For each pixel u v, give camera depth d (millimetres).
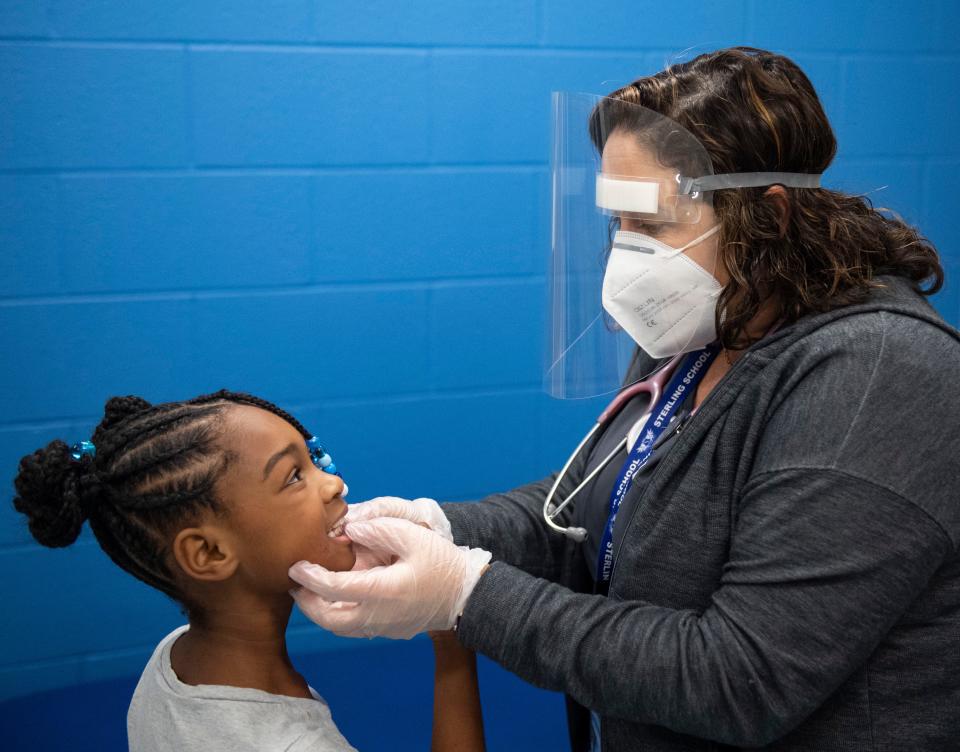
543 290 2406
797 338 934
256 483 896
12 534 2160
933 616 913
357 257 2262
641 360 1234
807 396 887
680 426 1038
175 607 2307
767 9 2385
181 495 872
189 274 2162
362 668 2398
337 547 973
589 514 1167
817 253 966
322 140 2184
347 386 2318
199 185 2129
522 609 936
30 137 2014
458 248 2326
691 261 1010
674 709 885
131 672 2311
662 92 997
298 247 2219
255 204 2172
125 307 2139
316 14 2121
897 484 829
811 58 2436
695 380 1105
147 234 2119
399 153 2238
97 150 2057
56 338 2109
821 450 854
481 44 2236
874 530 825
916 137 2541
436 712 1044
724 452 953
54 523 877
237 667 943
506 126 2297
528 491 1292
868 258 994
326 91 2162
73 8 1986
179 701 901
